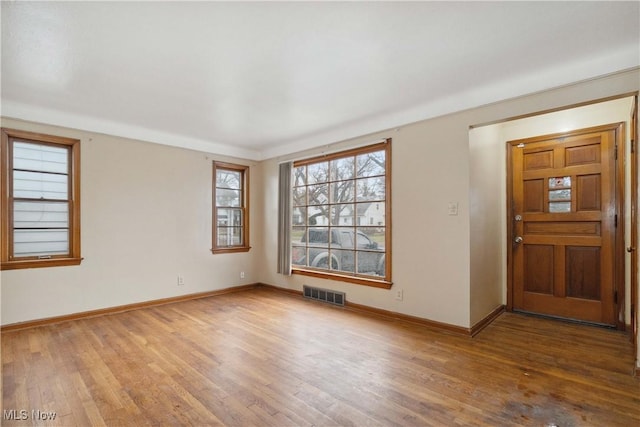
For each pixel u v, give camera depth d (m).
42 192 3.60
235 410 1.96
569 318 3.61
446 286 3.33
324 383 2.28
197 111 3.60
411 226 3.61
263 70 2.64
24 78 2.76
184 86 2.93
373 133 3.96
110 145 4.00
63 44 2.23
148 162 4.32
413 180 3.61
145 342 3.03
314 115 3.75
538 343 3.00
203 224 4.86
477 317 3.36
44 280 3.53
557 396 2.11
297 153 4.94
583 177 3.54
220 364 2.57
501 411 1.95
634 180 2.71
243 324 3.55
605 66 2.45
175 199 4.56
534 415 1.91
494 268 3.84
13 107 3.32
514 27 2.09
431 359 2.66
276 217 5.29
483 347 2.90
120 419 1.88
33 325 3.44
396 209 3.75
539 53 2.42
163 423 1.84
